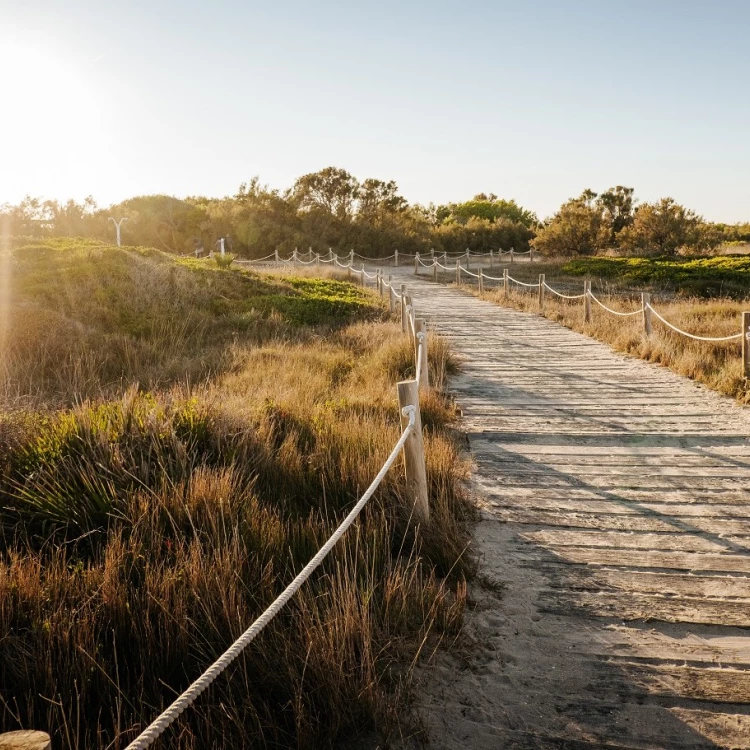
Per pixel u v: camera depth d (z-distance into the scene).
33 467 5.09
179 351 12.95
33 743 1.62
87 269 16.83
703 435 7.39
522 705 3.18
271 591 3.57
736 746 2.89
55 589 3.50
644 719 3.07
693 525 5.16
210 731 2.67
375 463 5.46
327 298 19.45
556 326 16.78
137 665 3.09
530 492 5.89
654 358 11.70
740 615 3.92
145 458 5.33
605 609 4.04
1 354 10.76
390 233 50.88
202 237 47.28
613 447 7.11
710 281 25.86
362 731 2.91
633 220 43.16
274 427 6.66
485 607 4.05
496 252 53.59
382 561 4.20
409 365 10.73
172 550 4.00
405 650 3.47
